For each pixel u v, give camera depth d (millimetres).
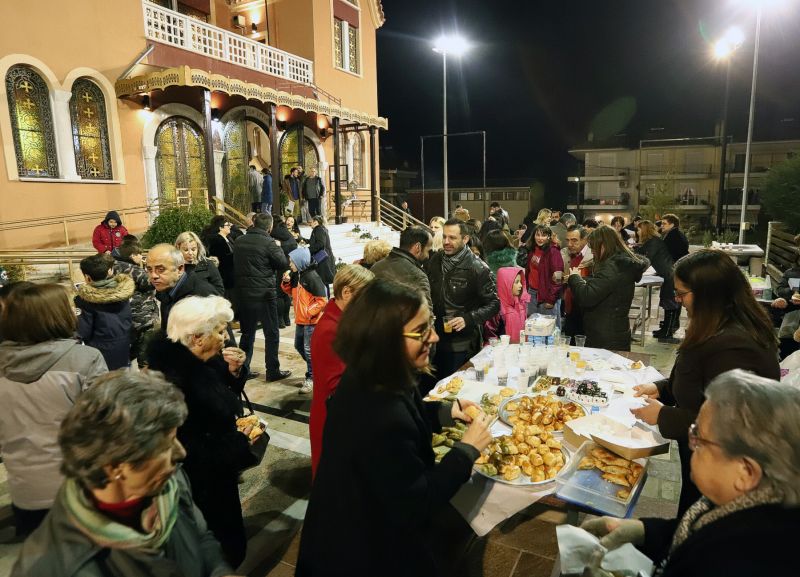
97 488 1048
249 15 17953
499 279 4684
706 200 39531
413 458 1389
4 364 2047
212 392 2004
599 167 43781
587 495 1721
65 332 2145
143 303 4168
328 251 8289
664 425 1899
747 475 981
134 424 1051
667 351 6055
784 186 14305
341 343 1446
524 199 55844
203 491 2008
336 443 1411
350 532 1391
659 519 1548
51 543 1038
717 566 936
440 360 3912
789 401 985
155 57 12062
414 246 3475
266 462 3631
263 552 2662
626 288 3695
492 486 1844
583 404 2500
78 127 10789
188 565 1297
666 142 40781
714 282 1836
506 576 2170
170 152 12688
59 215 10430
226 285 6641
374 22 20172
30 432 2061
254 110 14977
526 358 3076
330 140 18281
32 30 9828
